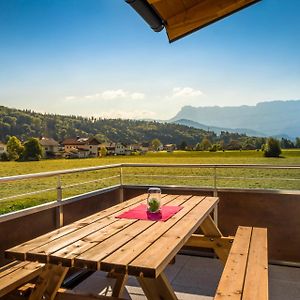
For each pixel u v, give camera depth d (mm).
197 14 2383
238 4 2393
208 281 3293
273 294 3025
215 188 3957
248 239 2881
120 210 2783
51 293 2139
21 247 1907
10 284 2119
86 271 3492
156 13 2287
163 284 2057
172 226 2279
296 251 3645
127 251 1804
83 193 3668
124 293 3020
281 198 3699
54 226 3188
